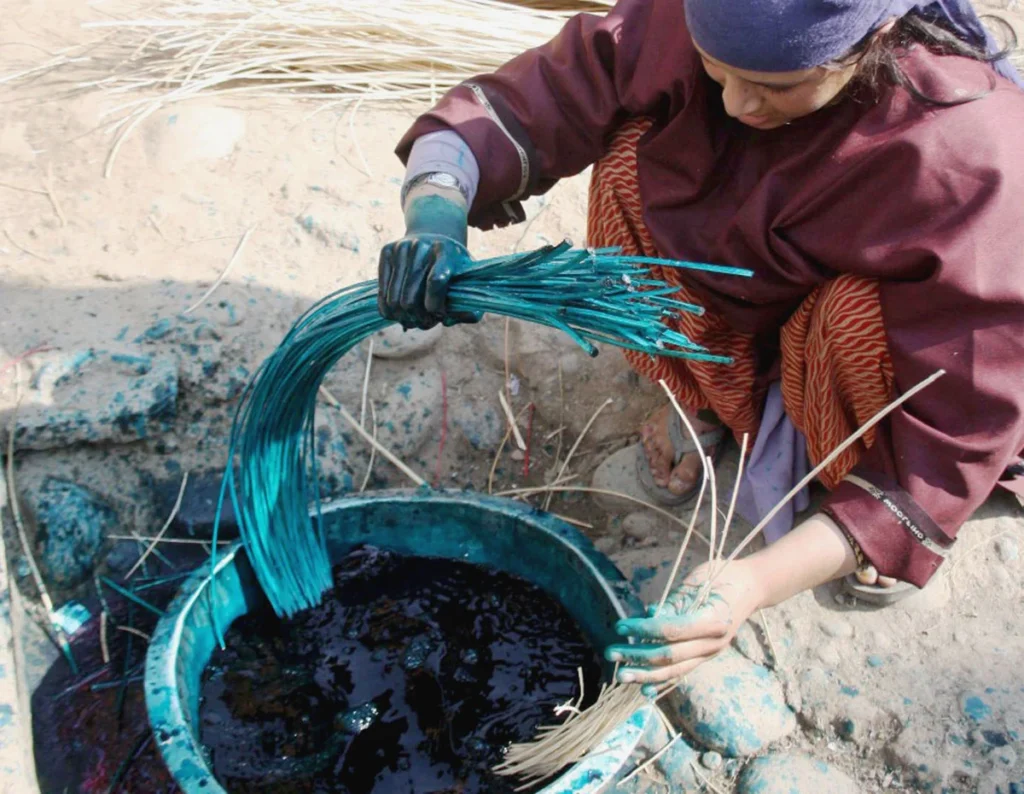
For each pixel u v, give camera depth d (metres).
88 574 2.14
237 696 1.95
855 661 1.98
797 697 1.95
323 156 2.75
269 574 2.01
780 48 1.41
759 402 2.12
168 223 2.51
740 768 1.91
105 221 2.49
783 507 2.09
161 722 1.67
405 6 3.19
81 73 2.93
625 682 1.45
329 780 1.85
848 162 1.63
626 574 2.17
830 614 2.03
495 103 1.83
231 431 2.10
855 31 1.42
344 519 2.10
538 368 2.45
